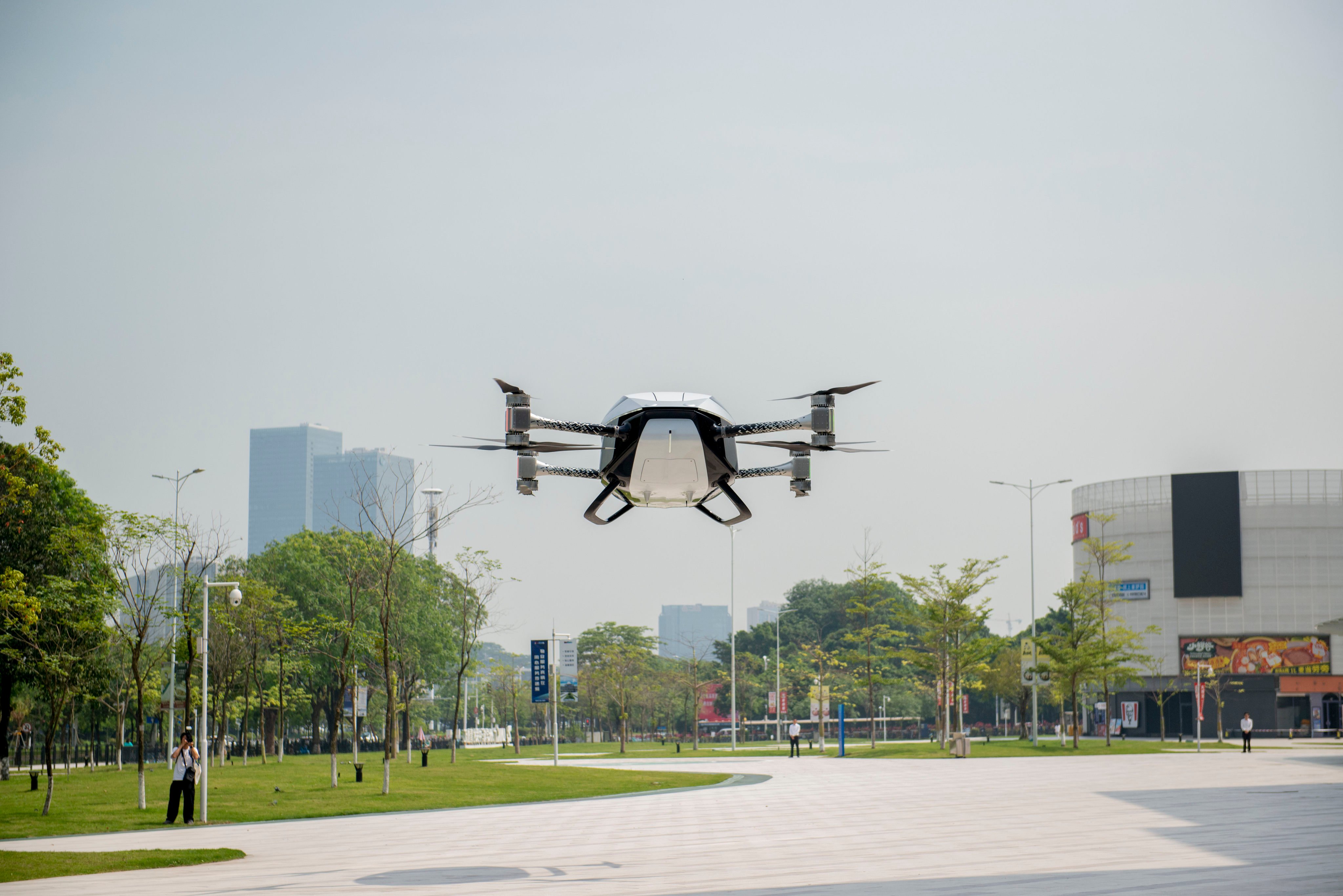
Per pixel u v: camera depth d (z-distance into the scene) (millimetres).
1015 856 18625
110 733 75250
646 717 123062
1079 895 14250
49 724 30922
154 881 17781
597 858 19641
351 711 51719
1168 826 23094
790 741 69188
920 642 74375
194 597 40406
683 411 12953
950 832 22703
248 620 54344
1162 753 61219
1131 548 91875
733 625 79500
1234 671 90375
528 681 129625
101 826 27828
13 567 41125
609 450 13266
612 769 50562
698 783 41875
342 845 22828
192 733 37750
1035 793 33344
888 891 14891
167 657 54719
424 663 75500
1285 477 91312
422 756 49781
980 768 49156
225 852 21375
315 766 52344
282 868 19125
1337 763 48781
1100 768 46625
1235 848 19312
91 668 46656
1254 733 89562
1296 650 89375
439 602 78312
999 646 66938
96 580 36969
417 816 30438
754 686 124625
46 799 31953
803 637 149250
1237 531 91125
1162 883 15219
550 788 39469
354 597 48469
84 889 16969
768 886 15719
